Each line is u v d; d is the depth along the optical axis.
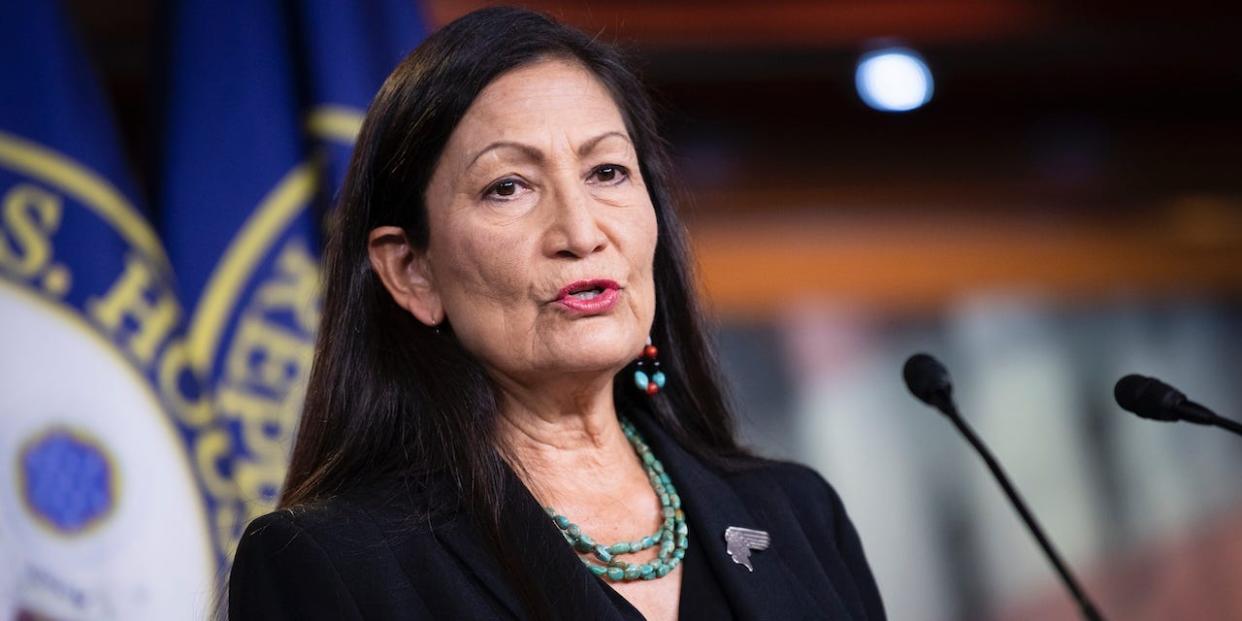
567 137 3.81
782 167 10.17
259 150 6.68
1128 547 9.87
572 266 3.73
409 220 3.93
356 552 3.61
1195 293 10.41
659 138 4.25
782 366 9.90
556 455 3.97
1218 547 9.91
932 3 9.91
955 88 10.24
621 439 4.11
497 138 3.79
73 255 6.29
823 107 10.15
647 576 3.83
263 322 6.55
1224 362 10.36
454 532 3.71
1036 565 9.70
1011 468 9.91
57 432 6.11
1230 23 10.14
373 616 3.54
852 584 4.22
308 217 6.69
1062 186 10.52
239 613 3.61
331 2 6.75
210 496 6.30
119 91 8.76
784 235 10.09
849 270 10.13
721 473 4.28
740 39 9.68
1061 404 10.09
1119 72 10.34
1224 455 10.04
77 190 6.36
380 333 3.97
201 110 6.66
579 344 3.74
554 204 3.77
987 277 10.25
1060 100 10.48
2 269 6.16
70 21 6.59
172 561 6.17
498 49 3.86
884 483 9.72
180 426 6.32
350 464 3.87
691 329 4.34
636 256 3.85
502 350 3.79
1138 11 10.08
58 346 6.18
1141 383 4.02
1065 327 10.27
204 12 6.75
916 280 10.26
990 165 10.42
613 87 4.04
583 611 3.59
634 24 9.50
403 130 3.87
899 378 9.98
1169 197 10.56
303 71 6.79
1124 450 10.02
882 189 10.31
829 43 9.80
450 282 3.85
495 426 3.88
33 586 5.96
